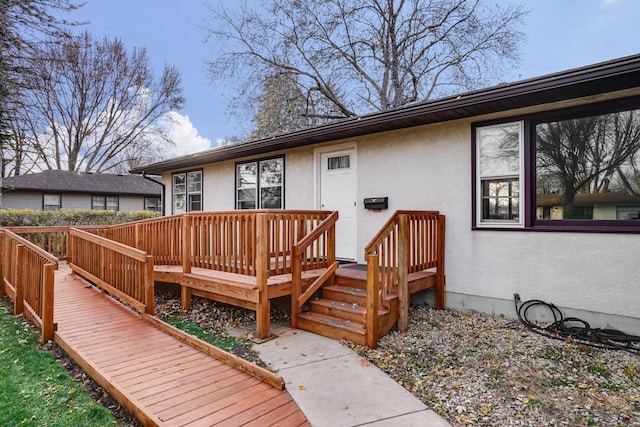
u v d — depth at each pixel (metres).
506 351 4.01
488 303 5.26
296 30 14.91
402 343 4.27
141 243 7.14
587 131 4.56
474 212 5.38
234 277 5.25
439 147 5.74
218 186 9.82
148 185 25.39
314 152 7.54
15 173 23.48
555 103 4.66
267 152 8.42
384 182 6.42
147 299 5.02
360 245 6.78
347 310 4.71
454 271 5.58
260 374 3.38
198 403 2.94
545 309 4.80
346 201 7.07
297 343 4.35
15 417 2.79
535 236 4.87
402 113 5.38
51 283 4.43
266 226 4.65
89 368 3.55
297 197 7.89
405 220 4.61
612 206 4.43
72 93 23.80
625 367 3.61
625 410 2.87
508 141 5.12
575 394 3.12
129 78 25.52
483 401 3.02
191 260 5.80
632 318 4.23
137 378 3.37
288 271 5.20
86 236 7.00
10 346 4.21
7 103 12.01
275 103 15.53
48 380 3.42
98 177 23.62
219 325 5.05
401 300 4.61
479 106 4.80
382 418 2.77
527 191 4.93
